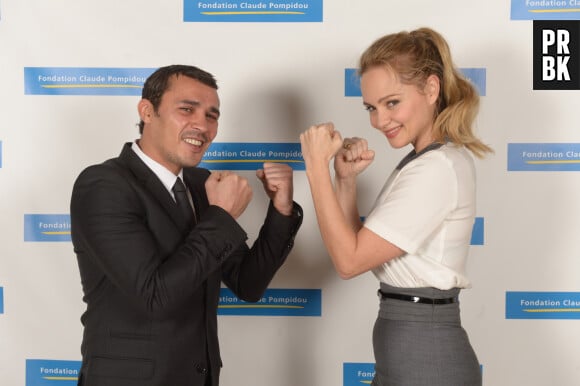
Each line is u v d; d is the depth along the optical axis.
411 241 1.12
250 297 1.49
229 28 1.85
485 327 1.87
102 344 1.21
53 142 1.88
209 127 1.30
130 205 1.19
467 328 1.88
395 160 1.86
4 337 1.92
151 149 1.31
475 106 1.23
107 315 1.22
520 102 1.83
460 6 1.81
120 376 1.18
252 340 1.93
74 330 1.91
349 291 1.91
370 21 1.83
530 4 1.81
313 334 1.92
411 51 1.18
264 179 1.46
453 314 1.19
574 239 1.85
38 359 1.92
